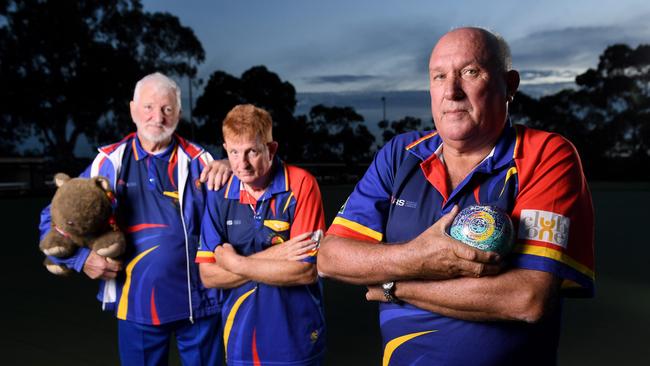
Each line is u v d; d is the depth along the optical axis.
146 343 2.64
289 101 51.84
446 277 1.37
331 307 5.02
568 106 57.03
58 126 37.59
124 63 38.00
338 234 1.64
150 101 2.57
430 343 1.46
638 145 53.78
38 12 35.47
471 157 1.49
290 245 2.13
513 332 1.40
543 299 1.31
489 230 1.29
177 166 2.69
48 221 2.61
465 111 1.40
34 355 3.76
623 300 5.15
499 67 1.42
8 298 5.43
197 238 2.67
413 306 1.50
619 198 20.34
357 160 56.38
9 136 36.66
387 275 1.44
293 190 2.21
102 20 38.59
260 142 2.11
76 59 37.12
